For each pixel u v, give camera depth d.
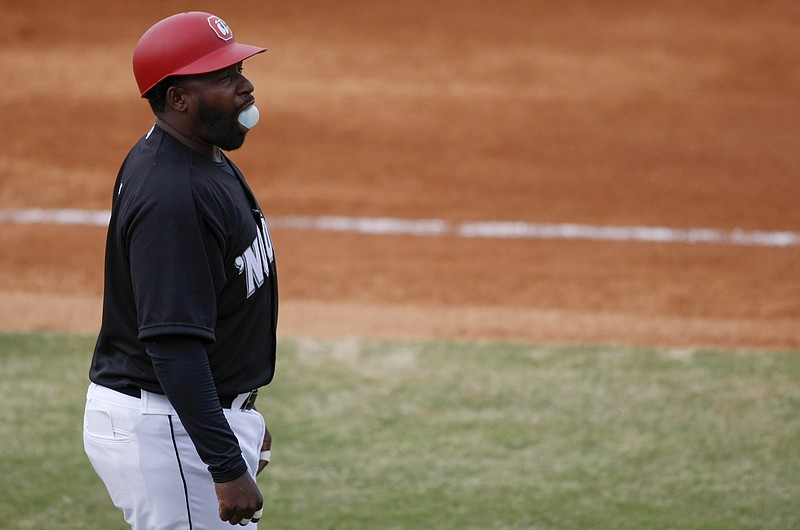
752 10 55.88
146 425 10.94
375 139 41.25
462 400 21.81
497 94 45.91
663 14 55.53
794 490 18.11
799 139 41.19
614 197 36.38
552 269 30.80
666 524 17.02
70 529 16.78
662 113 43.94
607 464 19.12
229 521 10.67
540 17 55.28
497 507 17.59
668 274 30.34
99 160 39.25
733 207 35.44
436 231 33.94
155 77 10.69
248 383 11.51
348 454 19.50
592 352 24.45
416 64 49.31
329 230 34.00
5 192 36.34
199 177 10.58
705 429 20.44
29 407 21.25
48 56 49.81
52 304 27.72
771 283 29.66
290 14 55.88
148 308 10.20
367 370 23.28
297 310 27.52
